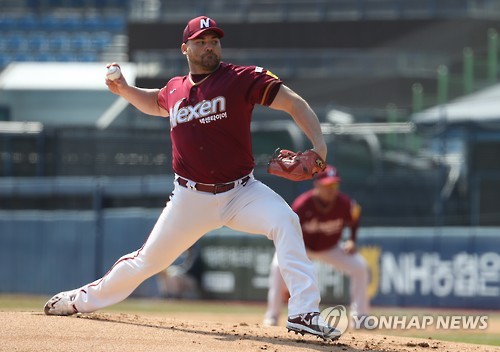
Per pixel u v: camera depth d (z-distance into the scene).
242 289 45.03
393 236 43.31
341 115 58.50
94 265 47.53
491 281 41.94
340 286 42.84
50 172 50.88
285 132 49.25
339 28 77.50
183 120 15.92
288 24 77.81
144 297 46.44
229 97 15.59
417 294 42.88
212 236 45.75
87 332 15.62
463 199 49.38
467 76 71.56
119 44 78.88
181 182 16.22
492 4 78.12
